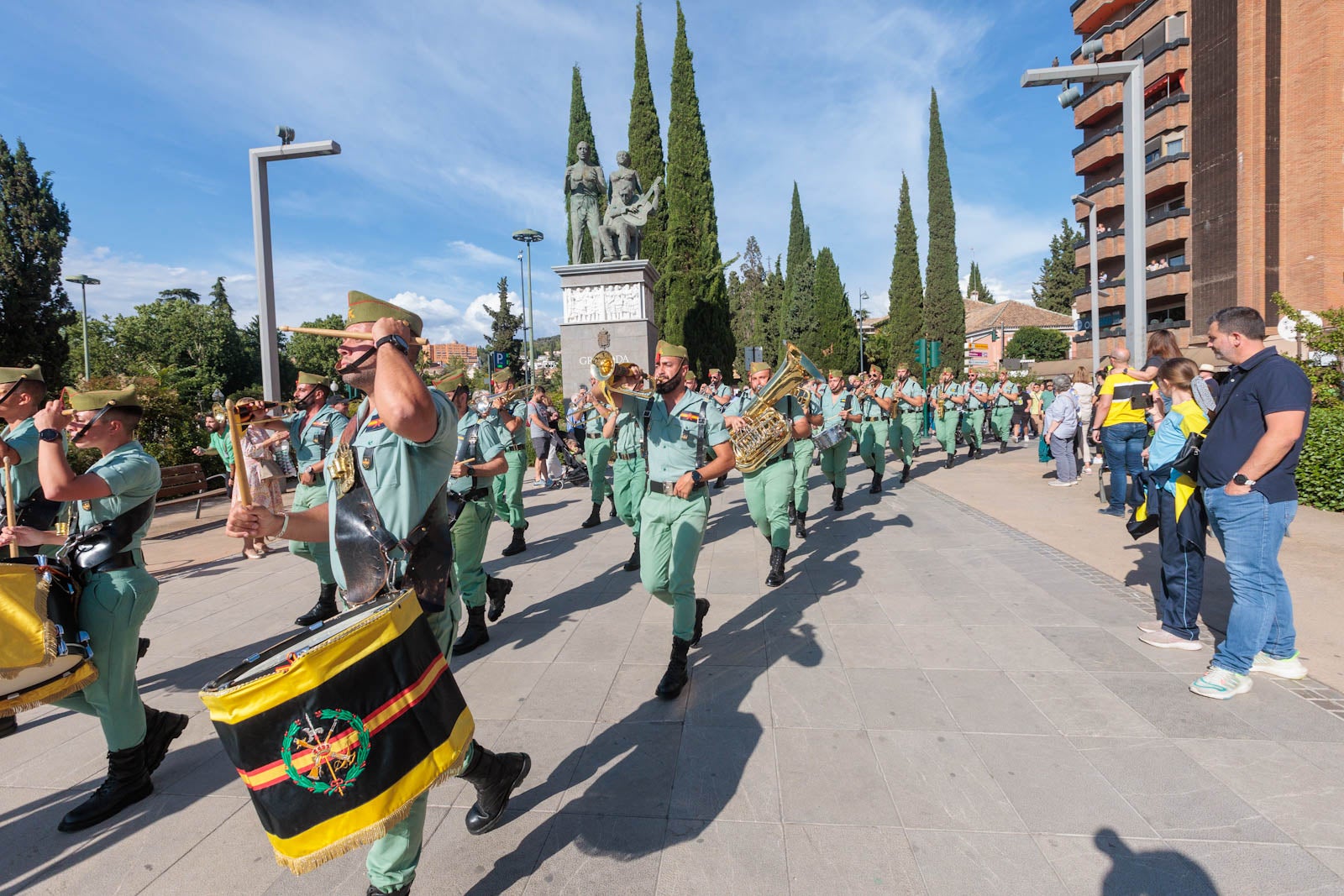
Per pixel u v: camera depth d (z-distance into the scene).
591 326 17.98
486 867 2.45
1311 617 4.36
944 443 13.43
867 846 2.47
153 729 3.12
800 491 7.48
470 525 4.48
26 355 19.28
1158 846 2.40
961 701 3.51
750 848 2.48
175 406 13.79
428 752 1.87
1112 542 6.66
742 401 7.51
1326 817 2.51
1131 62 8.84
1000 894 2.21
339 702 1.71
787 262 54.22
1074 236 62.56
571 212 19.16
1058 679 3.71
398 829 2.08
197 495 10.61
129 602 2.90
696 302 25.67
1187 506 3.90
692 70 25.64
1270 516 3.33
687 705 3.62
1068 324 57.06
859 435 10.57
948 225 42.81
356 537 2.08
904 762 2.99
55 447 2.72
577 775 3.00
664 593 3.83
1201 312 24.33
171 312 36.41
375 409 2.16
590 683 3.94
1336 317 10.00
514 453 7.25
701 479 3.75
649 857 2.47
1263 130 22.06
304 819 1.71
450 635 2.28
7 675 2.52
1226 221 23.22
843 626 4.68
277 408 6.36
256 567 7.46
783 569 5.75
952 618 4.73
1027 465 13.46
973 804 2.67
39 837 2.77
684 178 25.61
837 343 47.66
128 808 2.95
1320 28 20.77
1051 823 2.54
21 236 19.42
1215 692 3.41
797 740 3.21
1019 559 6.16
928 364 18.88
